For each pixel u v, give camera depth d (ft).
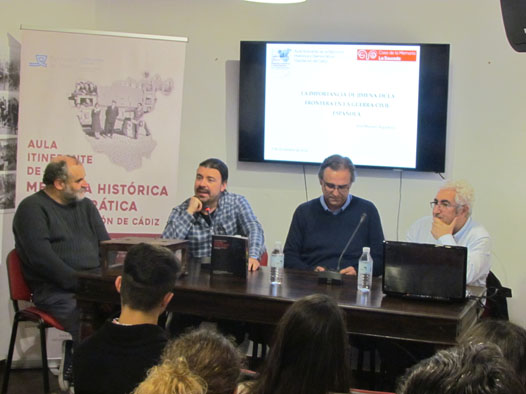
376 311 8.30
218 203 11.93
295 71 14.28
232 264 9.94
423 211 14.24
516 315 13.79
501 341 5.05
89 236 12.67
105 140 13.62
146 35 13.65
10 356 11.67
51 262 11.65
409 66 13.87
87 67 13.51
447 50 13.66
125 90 13.65
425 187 14.21
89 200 12.94
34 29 13.28
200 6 14.76
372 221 12.03
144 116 13.73
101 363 6.00
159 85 13.74
